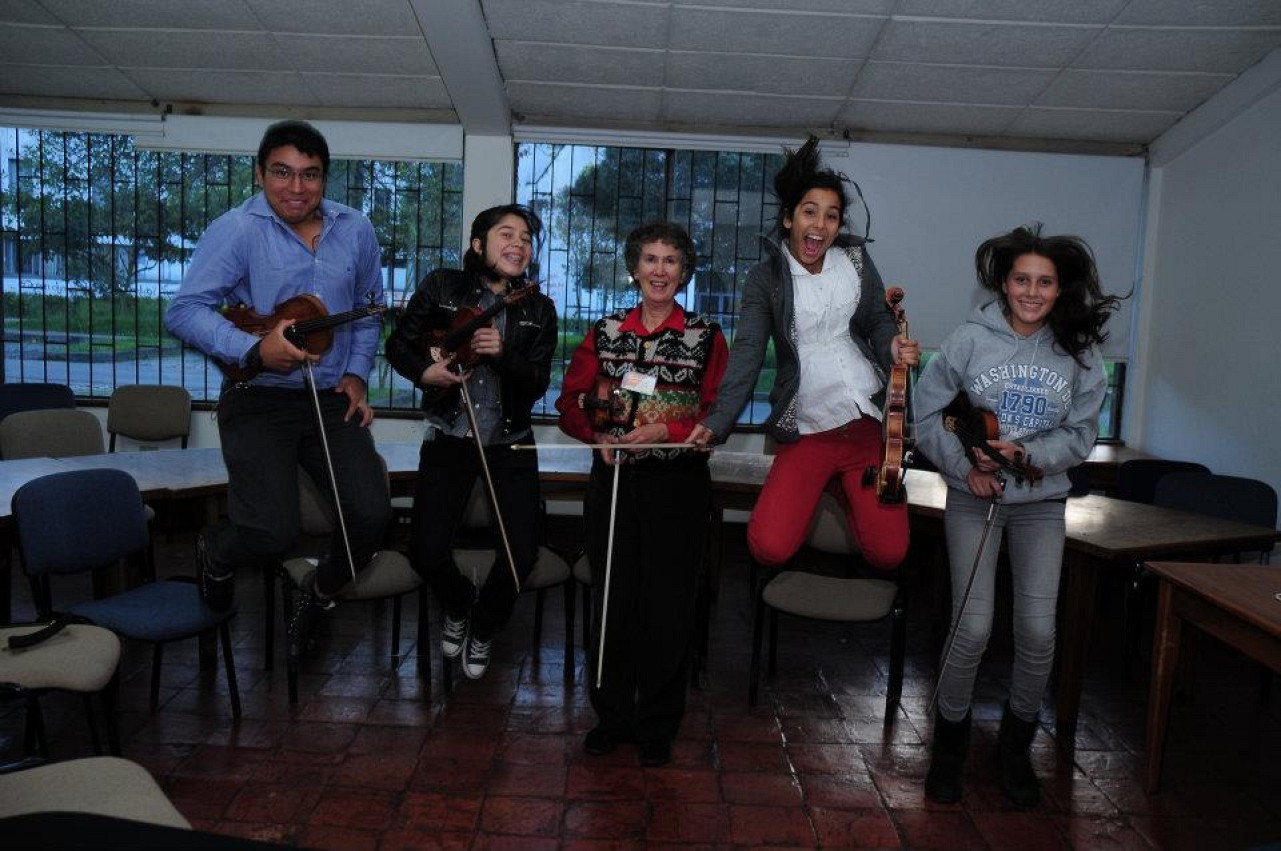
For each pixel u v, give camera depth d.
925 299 5.93
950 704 2.49
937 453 2.46
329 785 2.48
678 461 2.55
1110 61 4.86
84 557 2.69
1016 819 2.43
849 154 5.85
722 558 5.40
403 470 3.95
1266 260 5.01
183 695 3.04
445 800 2.42
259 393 2.55
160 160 5.93
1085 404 2.43
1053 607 2.42
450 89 5.20
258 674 3.25
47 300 6.00
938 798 2.50
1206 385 5.50
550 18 4.58
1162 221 5.98
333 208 2.65
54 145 5.91
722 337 2.68
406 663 3.41
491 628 3.01
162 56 5.15
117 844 0.76
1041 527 2.44
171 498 3.34
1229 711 3.27
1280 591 2.30
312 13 4.62
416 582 3.14
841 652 3.76
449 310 2.76
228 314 2.49
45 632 2.24
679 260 2.53
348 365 2.74
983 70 4.99
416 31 4.78
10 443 4.05
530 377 2.77
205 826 2.25
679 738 2.86
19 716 2.84
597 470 2.64
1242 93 5.03
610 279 6.01
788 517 2.55
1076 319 2.40
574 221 5.98
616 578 2.58
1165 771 2.75
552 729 2.88
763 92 5.34
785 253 2.56
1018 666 2.48
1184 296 5.72
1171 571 2.48
